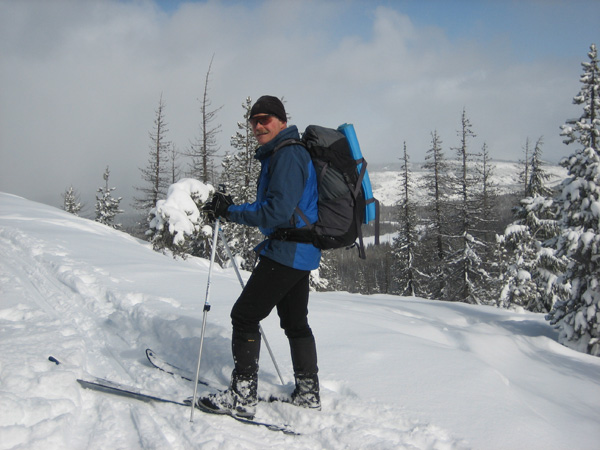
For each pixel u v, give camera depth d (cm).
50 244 738
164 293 500
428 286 2812
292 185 223
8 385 235
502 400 284
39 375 249
